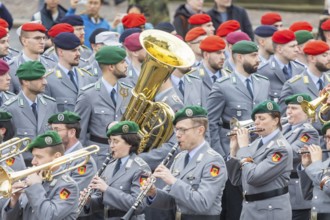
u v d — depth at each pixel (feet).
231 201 139.85
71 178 112.68
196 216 116.78
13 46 192.95
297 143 130.72
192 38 156.66
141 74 127.95
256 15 234.79
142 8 181.37
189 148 117.39
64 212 110.52
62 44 142.92
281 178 123.03
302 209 134.00
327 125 118.93
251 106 144.77
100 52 136.36
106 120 135.54
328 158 124.67
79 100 135.95
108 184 118.83
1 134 119.75
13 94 137.59
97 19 174.09
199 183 116.26
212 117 144.46
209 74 148.87
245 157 122.62
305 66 155.63
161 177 115.55
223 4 180.86
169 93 134.72
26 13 220.02
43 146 111.24
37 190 109.81
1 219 112.47
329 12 175.22
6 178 107.76
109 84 136.67
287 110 133.80
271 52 159.53
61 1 212.64
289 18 234.17
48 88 142.41
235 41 155.84
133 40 142.41
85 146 135.44
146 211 134.72
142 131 128.26
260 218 122.93
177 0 233.35
